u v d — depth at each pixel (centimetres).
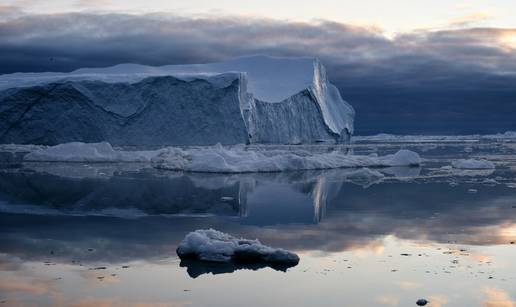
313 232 1046
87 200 1537
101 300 631
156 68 7856
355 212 1315
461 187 1883
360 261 816
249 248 817
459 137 13112
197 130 5659
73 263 799
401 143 8300
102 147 3300
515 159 3684
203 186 1922
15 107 5081
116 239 973
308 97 8012
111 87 5500
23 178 2167
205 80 5731
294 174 2455
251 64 8606
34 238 980
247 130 5769
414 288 680
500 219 1194
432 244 934
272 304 623
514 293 658
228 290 673
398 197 1606
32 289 671
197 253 828
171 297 645
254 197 1619
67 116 5281
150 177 2256
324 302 630
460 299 637
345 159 2941
